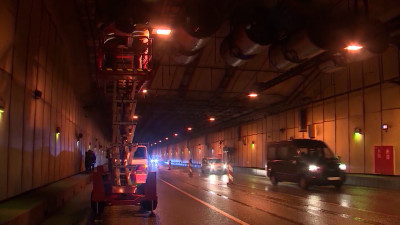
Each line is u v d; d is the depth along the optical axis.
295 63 11.91
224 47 12.51
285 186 23.25
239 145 49.31
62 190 13.73
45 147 14.59
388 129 21.25
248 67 25.11
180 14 10.88
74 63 20.66
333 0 12.83
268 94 30.83
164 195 17.84
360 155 23.67
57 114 17.25
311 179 20.17
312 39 10.61
